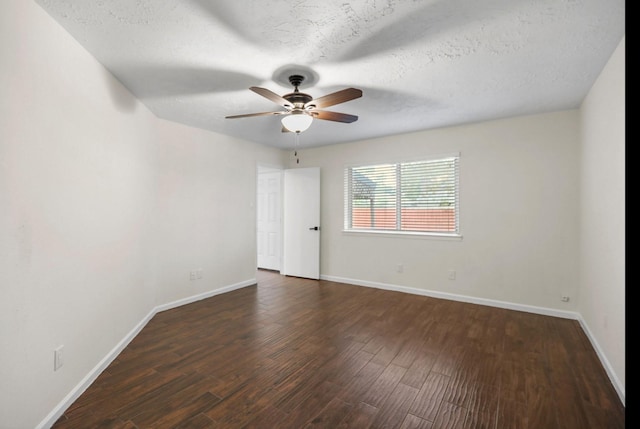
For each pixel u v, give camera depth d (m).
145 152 3.22
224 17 1.78
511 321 3.30
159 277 3.60
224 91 2.85
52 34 1.75
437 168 4.25
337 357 2.50
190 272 3.97
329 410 1.84
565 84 2.72
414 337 2.89
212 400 1.93
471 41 2.04
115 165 2.54
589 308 2.89
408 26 1.87
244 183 4.79
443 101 3.13
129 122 2.82
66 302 1.87
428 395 1.99
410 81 2.65
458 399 1.95
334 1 1.64
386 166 4.70
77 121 2.00
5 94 1.42
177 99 3.04
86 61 2.11
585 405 1.89
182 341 2.80
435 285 4.21
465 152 3.97
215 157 4.31
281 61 2.29
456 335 2.93
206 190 4.18
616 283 2.12
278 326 3.16
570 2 1.65
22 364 1.52
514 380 2.16
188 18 1.78
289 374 2.24
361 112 3.47
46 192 1.70
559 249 3.45
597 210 2.61
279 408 1.86
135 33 1.93
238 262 4.68
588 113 2.91
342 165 5.06
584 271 3.10
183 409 1.85
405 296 4.26
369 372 2.27
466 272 3.99
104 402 1.91
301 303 3.94
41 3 1.63
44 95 1.68
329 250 5.23
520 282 3.66
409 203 4.49
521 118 3.63
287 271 5.64
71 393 1.90
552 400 1.94
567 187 3.40
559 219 3.45
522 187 3.64
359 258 4.90
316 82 2.66
